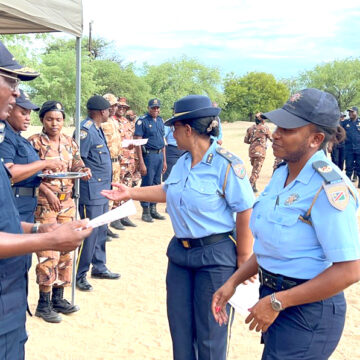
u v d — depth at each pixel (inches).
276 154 85.0
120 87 1604.3
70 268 185.8
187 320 116.5
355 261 76.6
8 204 76.4
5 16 163.8
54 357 153.0
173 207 113.8
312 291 77.9
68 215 184.4
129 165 342.6
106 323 180.9
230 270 113.0
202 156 113.8
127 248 279.7
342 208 76.7
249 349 164.9
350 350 164.6
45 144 178.2
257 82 2325.3
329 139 83.4
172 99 1624.0
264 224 85.5
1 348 76.7
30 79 79.3
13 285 77.7
